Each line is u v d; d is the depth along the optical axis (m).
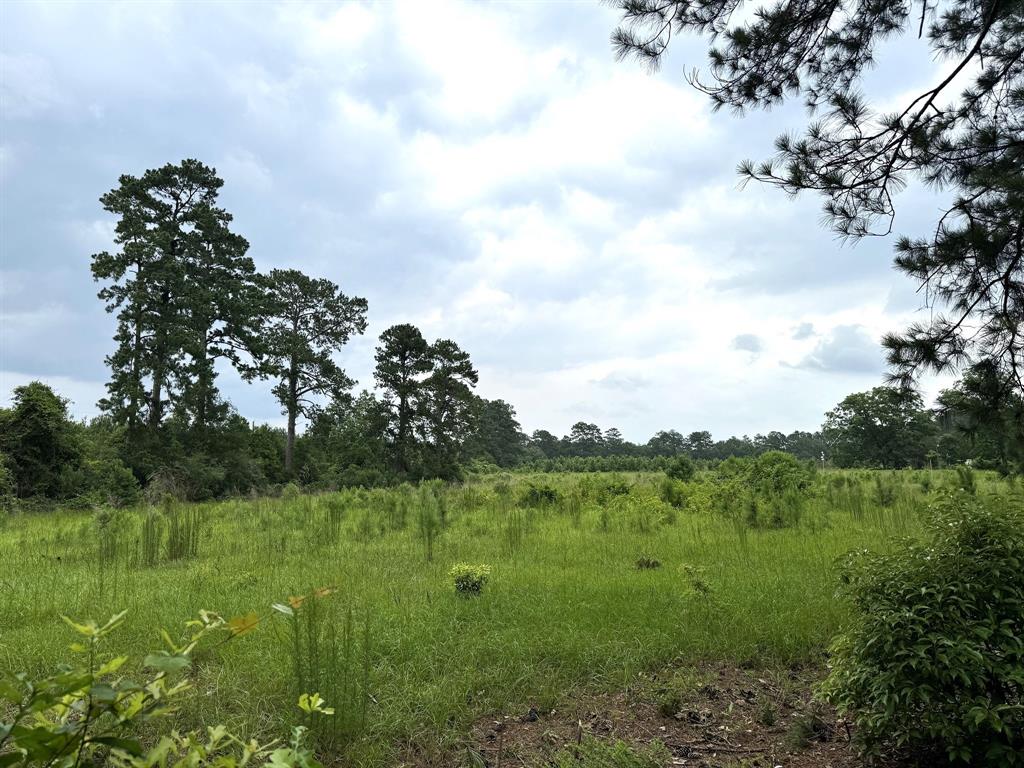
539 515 15.74
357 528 12.78
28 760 1.25
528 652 4.98
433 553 10.04
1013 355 5.78
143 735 3.62
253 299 35.53
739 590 6.67
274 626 5.21
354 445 42.78
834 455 53.69
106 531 11.34
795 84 5.90
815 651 5.16
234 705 4.05
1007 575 3.19
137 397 29.94
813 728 3.98
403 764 3.56
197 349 31.12
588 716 4.21
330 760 3.53
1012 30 5.58
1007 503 3.59
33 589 7.54
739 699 4.46
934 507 3.70
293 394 41.09
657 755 3.62
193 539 10.88
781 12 5.40
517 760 3.62
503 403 88.00
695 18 5.37
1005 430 5.98
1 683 1.23
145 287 31.17
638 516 13.33
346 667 3.96
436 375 43.50
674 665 5.02
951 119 5.70
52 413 26.23
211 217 33.88
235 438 34.12
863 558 3.82
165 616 6.05
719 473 23.59
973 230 5.37
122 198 31.75
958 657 2.99
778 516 12.89
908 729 3.16
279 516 15.84
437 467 43.50
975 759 3.17
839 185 5.66
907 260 5.74
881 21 5.57
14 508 21.06
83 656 4.86
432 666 4.72
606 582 7.27
